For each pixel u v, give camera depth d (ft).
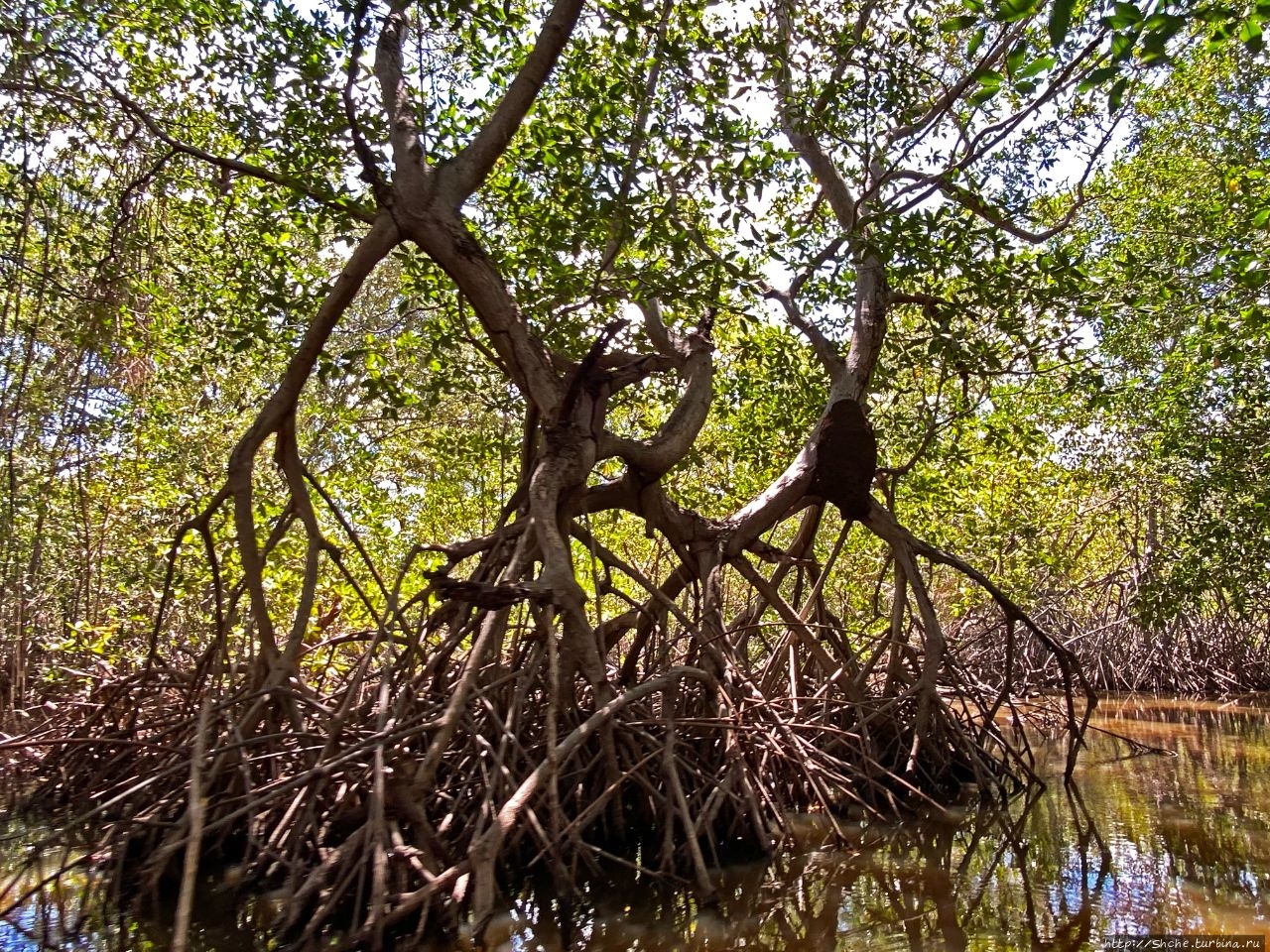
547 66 27.30
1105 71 18.06
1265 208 29.84
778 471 47.60
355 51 26.45
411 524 59.11
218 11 31.42
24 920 20.49
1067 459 60.34
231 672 29.04
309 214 35.01
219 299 38.29
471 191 27.68
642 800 26.09
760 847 25.43
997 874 23.65
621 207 29.37
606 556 30.48
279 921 19.60
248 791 21.98
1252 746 43.55
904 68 33.73
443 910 18.43
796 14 36.45
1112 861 24.26
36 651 47.57
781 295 40.29
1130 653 72.38
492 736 23.91
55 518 50.49
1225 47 46.26
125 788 26.99
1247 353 38.63
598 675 23.94
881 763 34.19
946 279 37.55
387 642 24.58
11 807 32.68
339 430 50.98
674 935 19.53
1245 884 22.04
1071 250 36.06
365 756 20.53
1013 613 36.35
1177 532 49.32
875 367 40.40
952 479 49.90
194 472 48.47
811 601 35.83
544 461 25.86
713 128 29.91
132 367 49.98
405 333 43.52
